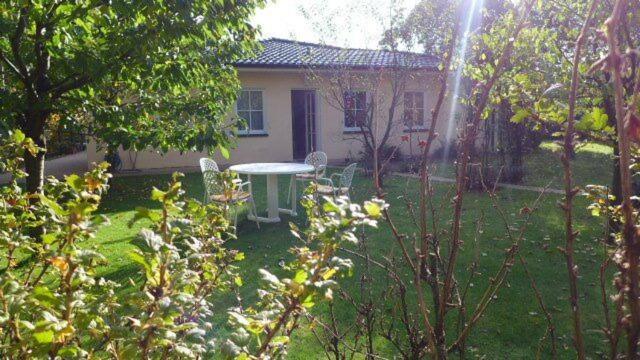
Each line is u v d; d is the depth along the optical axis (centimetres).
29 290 153
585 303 420
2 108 452
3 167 236
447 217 747
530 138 1326
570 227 120
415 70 1154
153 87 478
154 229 161
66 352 120
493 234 644
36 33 439
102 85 510
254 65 1389
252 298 427
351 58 1237
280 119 1523
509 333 369
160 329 119
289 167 777
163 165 1412
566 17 435
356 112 1281
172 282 130
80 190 132
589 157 1450
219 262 211
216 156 1461
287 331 169
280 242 632
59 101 494
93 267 152
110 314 139
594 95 282
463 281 474
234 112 1450
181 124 551
